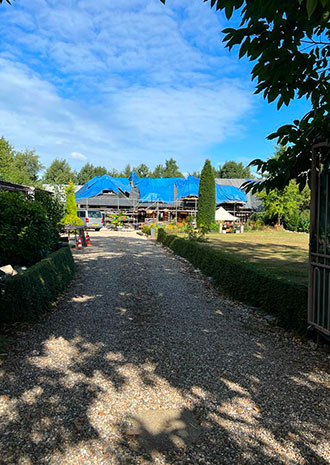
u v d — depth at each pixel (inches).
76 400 104.6
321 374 125.6
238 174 2573.8
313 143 142.2
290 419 96.4
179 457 80.0
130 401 104.7
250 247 548.1
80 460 78.4
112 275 326.3
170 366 130.6
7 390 109.9
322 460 79.7
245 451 82.5
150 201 1508.4
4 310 176.4
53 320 188.4
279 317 185.3
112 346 150.8
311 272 155.5
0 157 1464.1
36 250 271.0
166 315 201.3
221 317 199.9
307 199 1125.1
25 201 281.9
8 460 78.2
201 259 356.2
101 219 1152.8
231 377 122.2
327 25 99.3
